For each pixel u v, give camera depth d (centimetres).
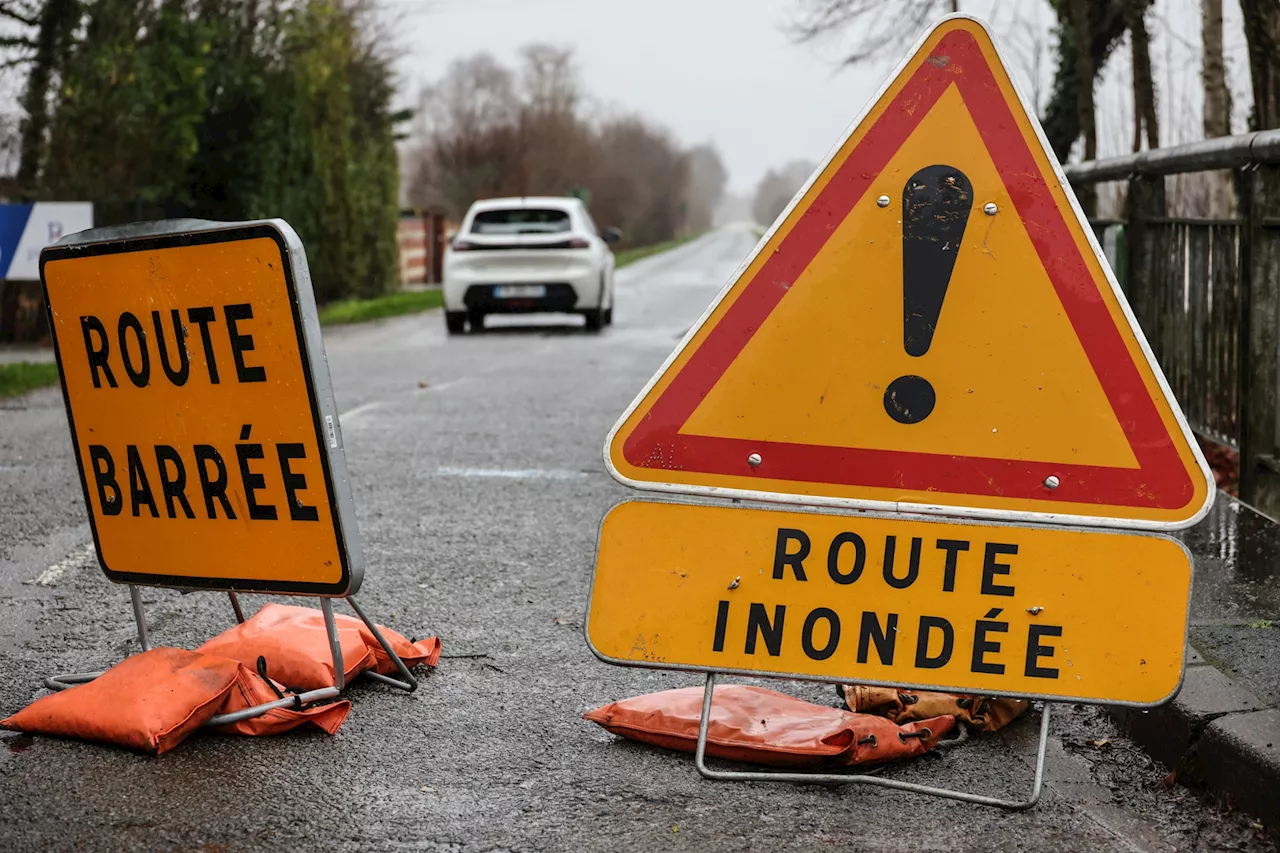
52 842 298
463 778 339
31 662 432
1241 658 389
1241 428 600
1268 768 316
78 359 403
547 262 1888
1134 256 774
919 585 335
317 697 376
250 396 378
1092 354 331
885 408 336
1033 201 332
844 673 336
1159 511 331
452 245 1906
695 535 339
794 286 337
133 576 406
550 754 357
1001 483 334
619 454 339
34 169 1792
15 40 1750
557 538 616
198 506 392
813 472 338
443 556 580
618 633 339
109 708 355
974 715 380
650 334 1867
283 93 2373
